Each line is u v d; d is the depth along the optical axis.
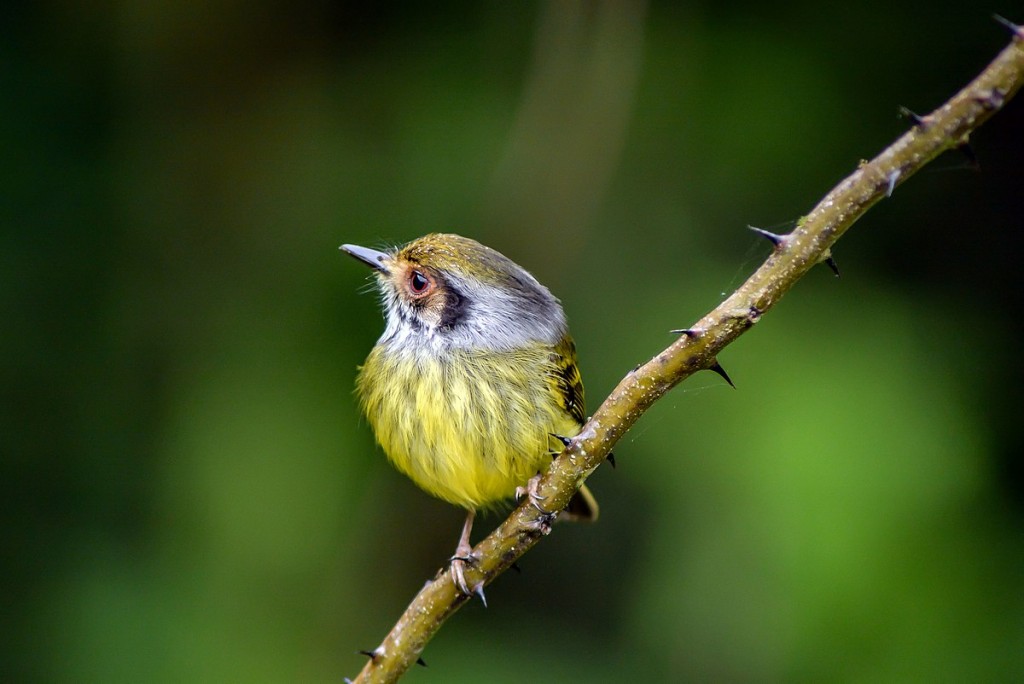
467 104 12.03
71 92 11.88
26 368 11.38
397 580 11.29
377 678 5.66
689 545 10.29
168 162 12.05
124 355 11.59
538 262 11.49
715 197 11.82
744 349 10.69
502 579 11.65
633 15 11.62
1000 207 12.01
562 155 11.55
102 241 11.77
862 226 11.92
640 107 12.00
